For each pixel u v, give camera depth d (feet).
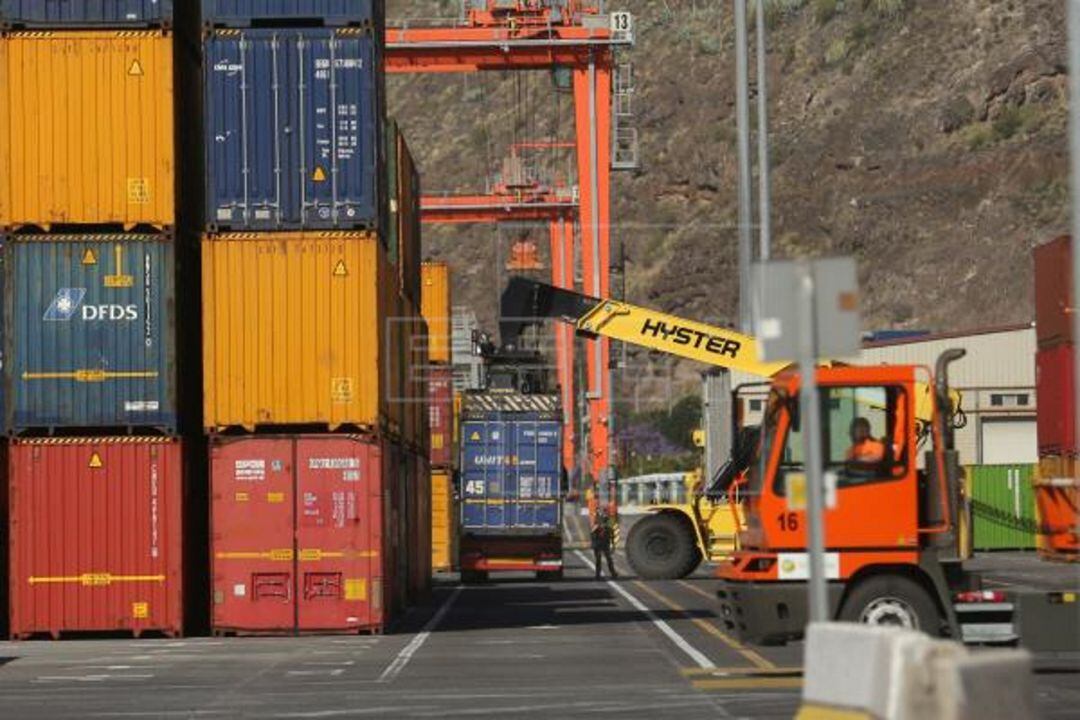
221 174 281.54
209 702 189.37
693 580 470.80
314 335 280.10
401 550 336.08
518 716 172.65
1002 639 205.57
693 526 473.67
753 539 214.48
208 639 276.62
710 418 483.10
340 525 280.72
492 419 476.95
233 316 280.10
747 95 384.47
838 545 206.80
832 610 206.69
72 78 278.05
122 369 276.21
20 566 275.18
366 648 258.78
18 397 275.80
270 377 279.49
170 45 278.67
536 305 392.06
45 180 277.44
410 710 179.11
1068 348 281.13
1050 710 173.37
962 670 105.50
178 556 275.80
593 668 223.10
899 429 207.41
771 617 208.64
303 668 228.02
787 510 209.05
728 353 383.65
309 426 284.20
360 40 283.18
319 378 279.49
